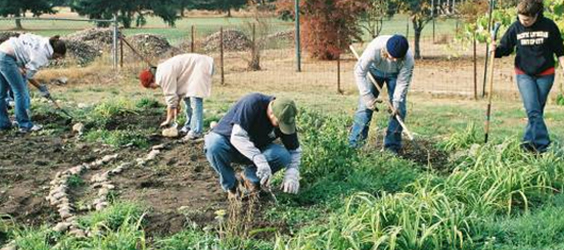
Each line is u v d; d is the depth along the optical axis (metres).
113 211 6.89
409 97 15.48
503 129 10.85
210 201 7.46
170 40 36.56
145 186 8.09
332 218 6.18
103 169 8.95
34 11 48.22
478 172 7.31
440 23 42.38
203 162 9.05
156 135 10.54
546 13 10.27
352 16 25.61
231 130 6.98
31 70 10.66
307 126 9.21
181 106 12.35
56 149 9.95
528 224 6.25
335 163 7.86
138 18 48.66
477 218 6.25
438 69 22.44
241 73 21.55
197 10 75.50
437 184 7.38
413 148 9.57
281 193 7.43
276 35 30.84
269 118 6.73
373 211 6.09
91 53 24.69
